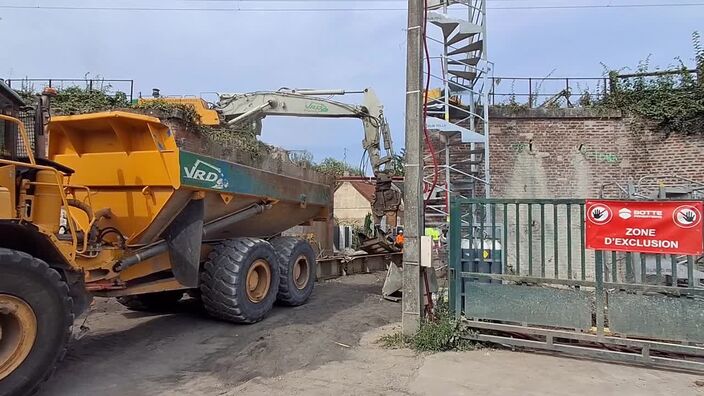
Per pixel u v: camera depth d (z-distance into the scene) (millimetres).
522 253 10867
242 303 7699
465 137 12586
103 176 7020
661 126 13570
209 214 7820
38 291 4598
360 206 44750
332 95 12383
